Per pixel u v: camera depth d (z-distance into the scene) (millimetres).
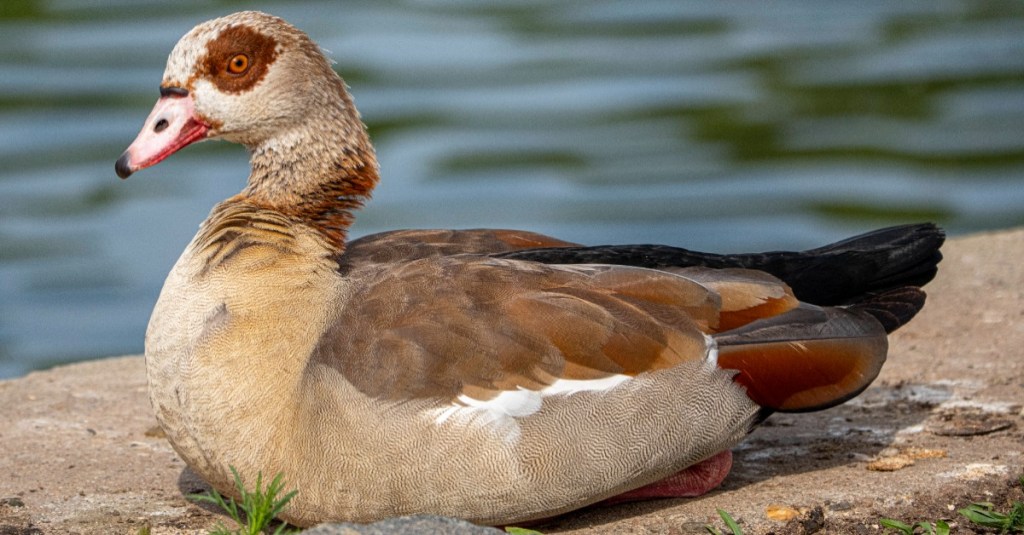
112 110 30375
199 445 10000
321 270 10438
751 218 25844
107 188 26781
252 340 9930
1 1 39062
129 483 11266
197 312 10086
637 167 28219
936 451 11438
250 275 10195
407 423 9594
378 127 30375
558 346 9828
